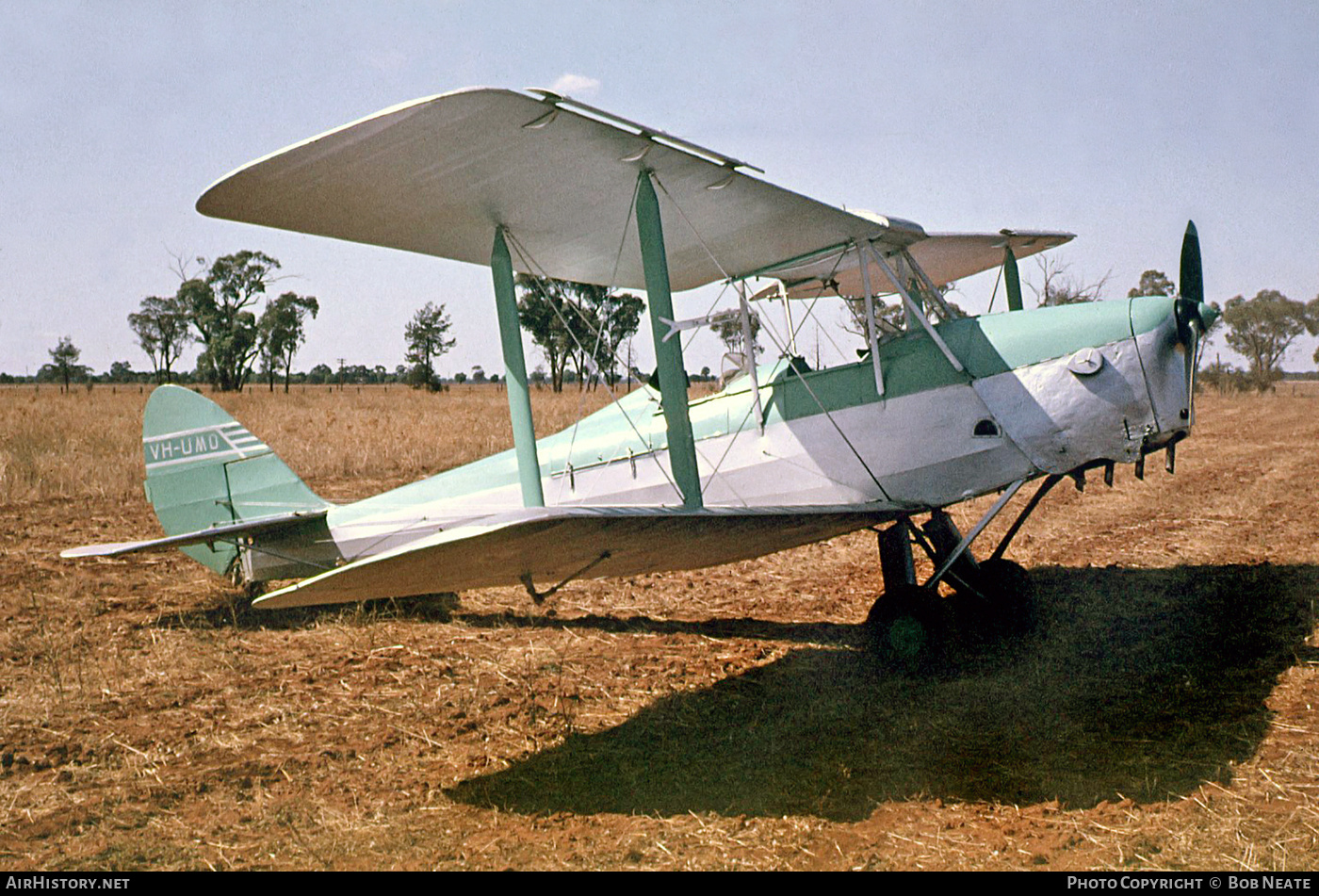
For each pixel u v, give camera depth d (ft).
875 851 11.23
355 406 120.57
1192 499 41.60
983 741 14.75
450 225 18.29
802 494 21.02
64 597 24.56
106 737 15.25
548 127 14.40
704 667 19.12
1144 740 14.48
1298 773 13.01
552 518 11.86
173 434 25.80
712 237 20.25
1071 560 29.50
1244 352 290.97
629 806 12.71
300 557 25.31
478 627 22.49
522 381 19.04
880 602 18.92
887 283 25.89
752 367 21.21
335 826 12.19
